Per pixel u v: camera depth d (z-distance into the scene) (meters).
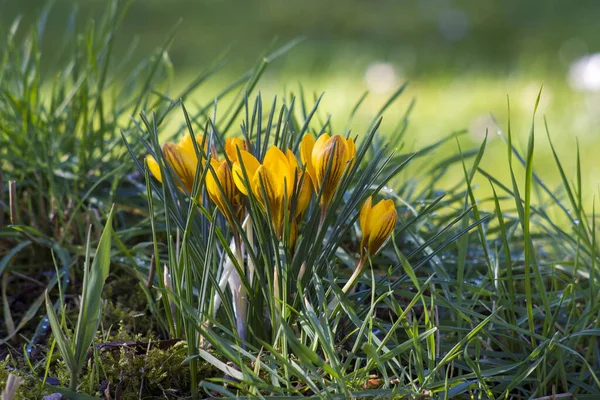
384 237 1.19
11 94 1.39
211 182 1.19
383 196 1.37
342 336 1.25
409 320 1.29
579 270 1.33
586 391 1.25
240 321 1.22
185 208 1.24
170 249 1.21
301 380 1.19
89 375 1.22
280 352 1.22
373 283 1.19
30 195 1.37
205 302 1.22
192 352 1.21
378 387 1.21
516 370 1.25
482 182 1.94
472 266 1.33
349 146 1.20
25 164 1.36
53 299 1.31
